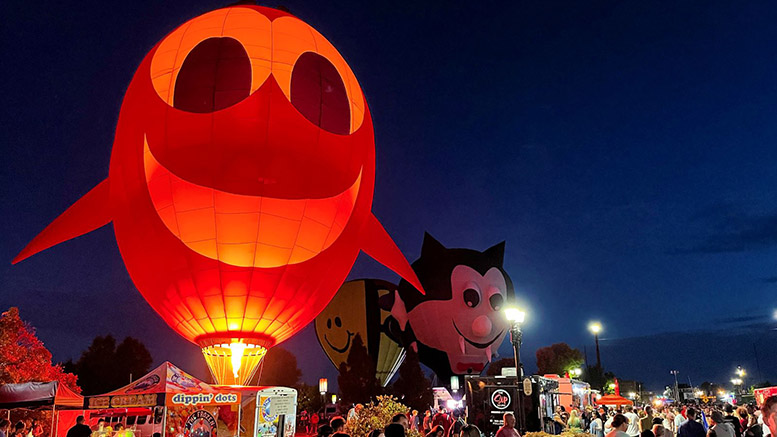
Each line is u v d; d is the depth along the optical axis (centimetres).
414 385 3700
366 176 1589
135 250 1470
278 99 1398
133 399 1174
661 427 1127
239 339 1510
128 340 5525
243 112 1373
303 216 1447
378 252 1880
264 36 1473
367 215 1648
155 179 1397
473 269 3744
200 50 1430
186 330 1561
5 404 1359
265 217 1405
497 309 3700
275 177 1380
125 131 1447
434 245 3828
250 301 1475
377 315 4072
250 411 1554
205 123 1366
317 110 1452
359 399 3762
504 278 3812
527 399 1719
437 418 1524
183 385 1195
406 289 3853
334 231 1530
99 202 1605
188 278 1443
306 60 1484
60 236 1577
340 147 1479
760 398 1661
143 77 1459
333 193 1458
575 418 1862
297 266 1490
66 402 1492
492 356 3744
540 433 1246
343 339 4125
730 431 1081
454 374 3647
